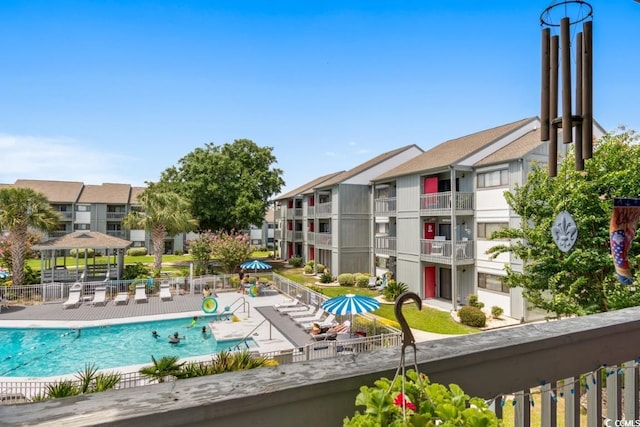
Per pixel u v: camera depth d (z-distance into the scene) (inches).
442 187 902.4
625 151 390.9
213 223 1496.1
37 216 888.9
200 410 46.3
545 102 125.0
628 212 132.3
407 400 51.9
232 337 611.5
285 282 964.6
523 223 468.8
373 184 1133.1
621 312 103.7
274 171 1619.1
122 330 676.7
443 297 903.1
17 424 41.4
